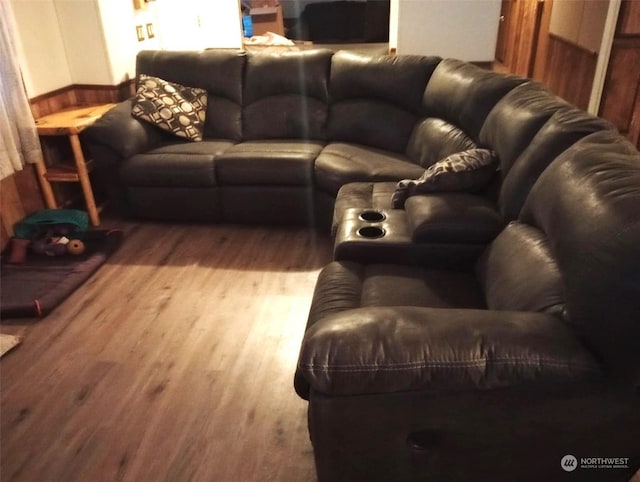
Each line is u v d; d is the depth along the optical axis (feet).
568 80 15.71
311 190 10.22
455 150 8.51
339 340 3.89
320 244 9.98
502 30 23.91
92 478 5.27
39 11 10.61
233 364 6.79
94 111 11.14
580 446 4.07
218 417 5.96
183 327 7.57
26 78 10.30
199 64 11.78
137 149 10.66
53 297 8.14
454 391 3.83
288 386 6.40
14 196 9.98
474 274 6.30
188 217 10.84
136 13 12.63
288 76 11.47
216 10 14.07
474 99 8.16
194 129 11.46
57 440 5.72
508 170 6.52
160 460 5.44
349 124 11.07
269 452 5.50
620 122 13.78
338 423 3.99
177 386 6.43
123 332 7.49
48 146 10.82
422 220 6.41
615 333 3.58
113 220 11.19
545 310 4.34
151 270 9.18
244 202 10.49
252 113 11.66
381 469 4.32
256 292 8.41
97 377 6.62
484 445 4.12
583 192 4.33
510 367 3.74
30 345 7.26
